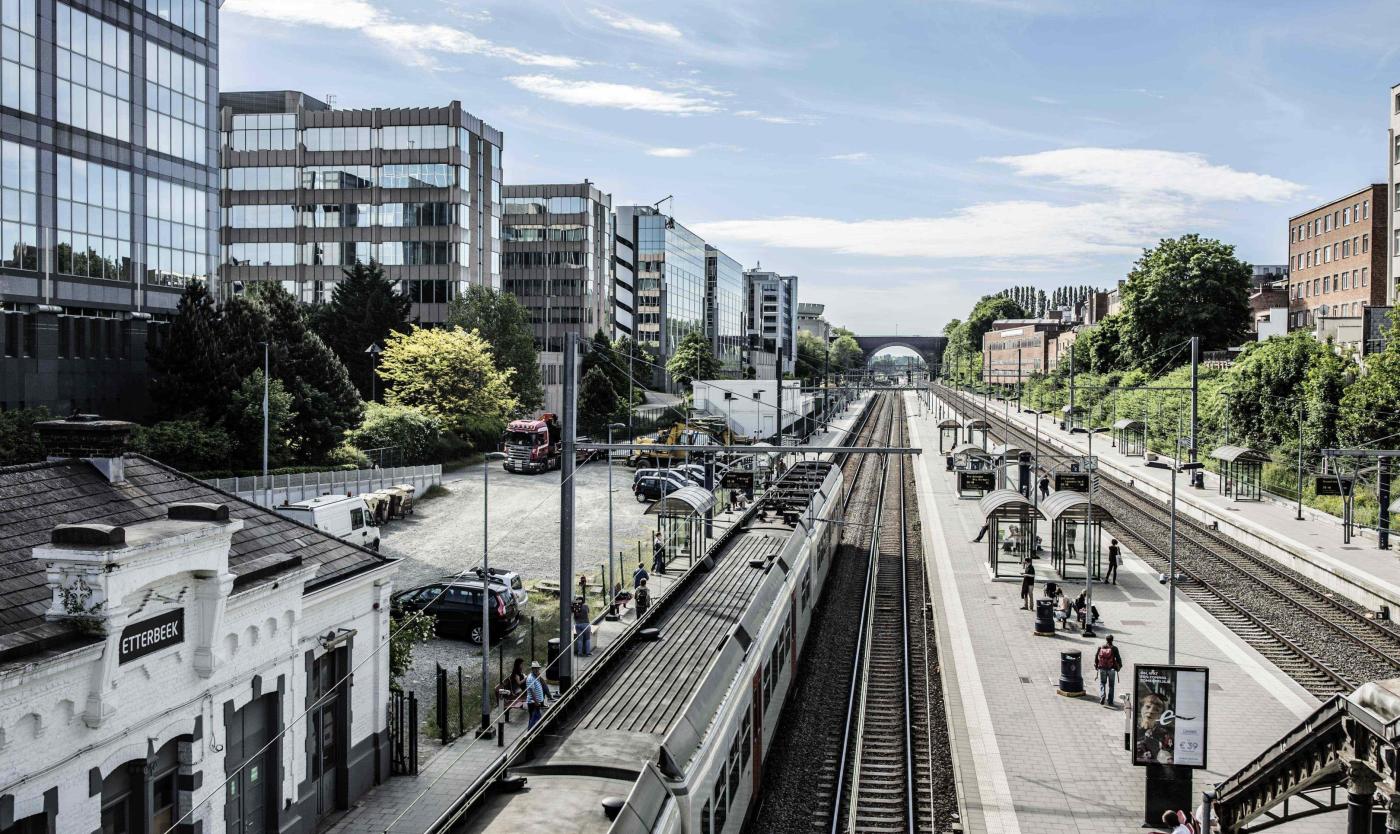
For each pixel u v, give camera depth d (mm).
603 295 124250
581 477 68188
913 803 20062
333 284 92312
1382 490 42281
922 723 24547
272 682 17516
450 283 91375
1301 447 53250
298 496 48375
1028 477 53312
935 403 144250
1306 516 49688
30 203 47312
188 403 51125
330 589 19109
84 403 50562
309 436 53969
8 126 46156
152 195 54750
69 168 49406
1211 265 92938
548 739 15133
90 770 13625
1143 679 18594
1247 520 48312
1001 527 50406
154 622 14594
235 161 93000
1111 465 73375
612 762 13773
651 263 128500
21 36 46656
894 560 45500
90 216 50656
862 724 24422
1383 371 49000
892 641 32188
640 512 55125
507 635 32000
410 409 65312
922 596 37906
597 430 84250
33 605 13797
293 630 18016
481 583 31688
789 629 26484
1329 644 30484
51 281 48406
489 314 84312
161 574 14492
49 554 13523
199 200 58500
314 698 19016
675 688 17359
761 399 67250
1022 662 28844
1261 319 100125
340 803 19812
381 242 91938
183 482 19609
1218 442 66312
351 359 75938
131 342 53438
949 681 27109
